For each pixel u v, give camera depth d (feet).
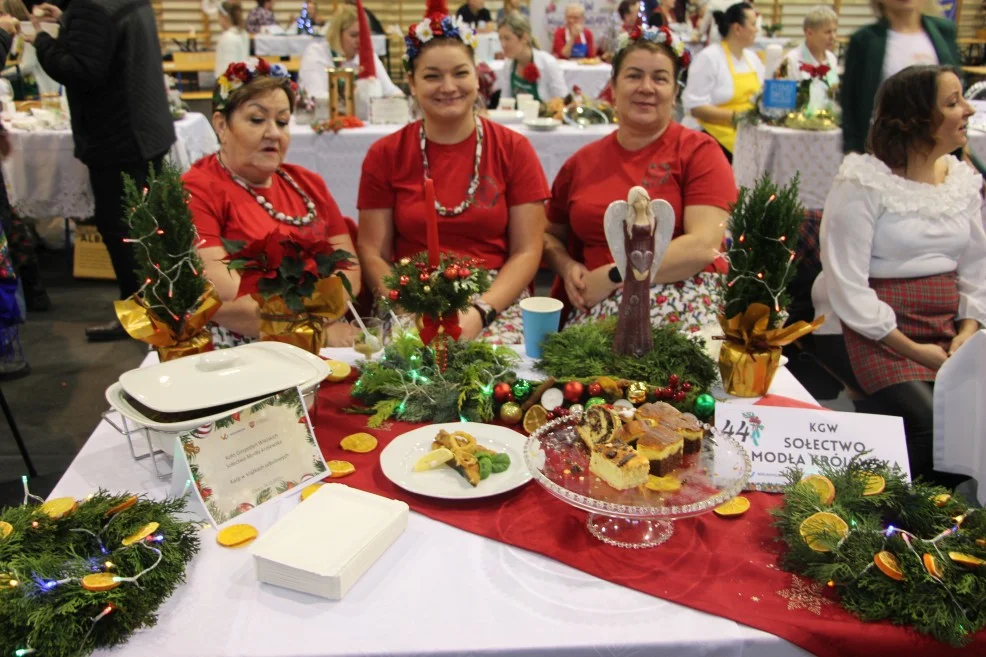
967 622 3.27
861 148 10.94
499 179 8.07
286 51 27.68
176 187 5.07
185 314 5.21
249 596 3.53
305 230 7.50
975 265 7.55
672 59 7.57
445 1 7.70
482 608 3.46
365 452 4.81
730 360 5.47
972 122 14.79
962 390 6.06
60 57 10.73
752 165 14.49
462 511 4.18
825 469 4.27
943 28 10.75
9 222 11.23
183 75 28.25
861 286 7.25
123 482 4.46
